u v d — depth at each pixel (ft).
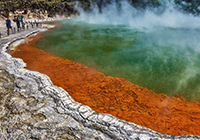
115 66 27.76
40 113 15.46
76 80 22.45
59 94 18.02
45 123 14.38
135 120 15.31
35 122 14.46
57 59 29.76
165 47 37.55
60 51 34.73
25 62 27.45
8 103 16.60
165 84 22.08
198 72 25.53
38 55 31.37
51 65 26.99
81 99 18.33
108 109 16.85
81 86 20.98
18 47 35.42
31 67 25.71
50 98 17.48
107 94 19.36
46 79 20.94
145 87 21.24
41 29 54.95
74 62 28.89
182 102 18.12
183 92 20.26
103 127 13.96
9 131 13.61
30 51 33.32
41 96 17.72
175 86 21.62
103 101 18.13
